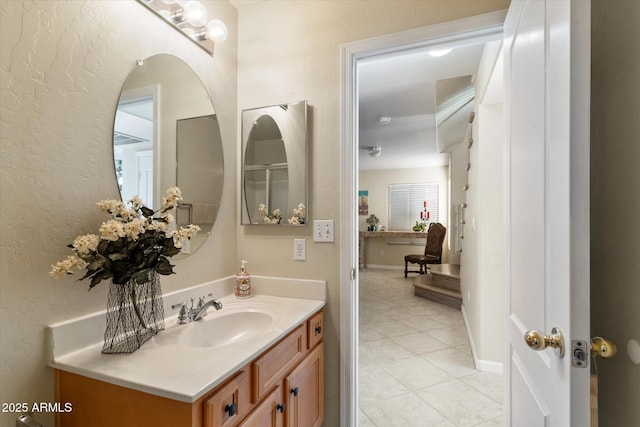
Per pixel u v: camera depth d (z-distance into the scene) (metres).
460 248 4.13
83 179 1.00
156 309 1.12
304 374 1.31
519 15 1.11
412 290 5.30
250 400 0.98
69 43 0.96
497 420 1.84
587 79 0.68
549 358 0.84
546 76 0.86
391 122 3.71
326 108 1.57
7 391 0.82
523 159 1.07
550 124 0.82
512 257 1.23
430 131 4.12
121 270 0.93
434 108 3.22
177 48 1.37
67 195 0.95
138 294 1.06
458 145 4.50
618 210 0.79
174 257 1.33
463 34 1.38
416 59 2.20
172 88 1.33
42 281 0.89
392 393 2.12
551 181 0.81
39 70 0.88
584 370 0.68
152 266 1.01
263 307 1.44
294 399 1.22
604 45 0.86
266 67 1.69
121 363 0.90
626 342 0.75
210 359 0.92
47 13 0.90
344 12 1.55
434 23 1.40
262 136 1.69
